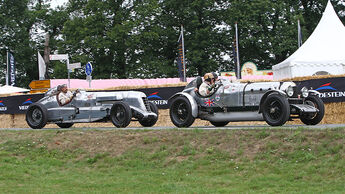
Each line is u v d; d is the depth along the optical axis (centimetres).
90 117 1440
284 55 4841
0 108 2073
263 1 4416
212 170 862
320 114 1188
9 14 5100
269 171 820
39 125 1505
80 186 827
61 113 1490
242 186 762
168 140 1021
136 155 988
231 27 4578
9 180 884
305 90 1170
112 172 926
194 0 4594
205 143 972
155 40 4716
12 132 1268
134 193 754
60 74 4462
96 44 4250
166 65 4531
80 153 1059
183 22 4716
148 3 4494
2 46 5028
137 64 4534
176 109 1333
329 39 2248
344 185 718
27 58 5156
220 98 1255
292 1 4903
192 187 777
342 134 862
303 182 754
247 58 4794
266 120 1130
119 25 4250
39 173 941
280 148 881
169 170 895
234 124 1596
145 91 1805
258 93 1179
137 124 1720
